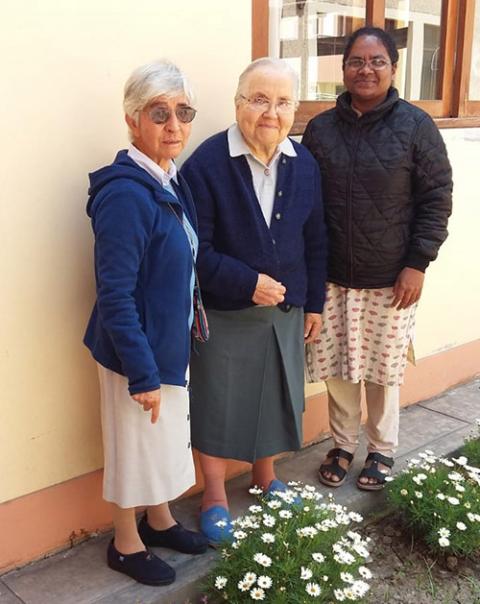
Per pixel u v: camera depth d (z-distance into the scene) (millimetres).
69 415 2209
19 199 1968
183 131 1836
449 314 3729
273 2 2666
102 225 1735
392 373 2535
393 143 2287
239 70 2432
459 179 3547
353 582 1973
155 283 1826
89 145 2074
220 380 2283
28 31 1890
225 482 2719
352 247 2398
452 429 3291
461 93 3541
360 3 3045
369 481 2668
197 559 2217
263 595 1880
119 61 2094
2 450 2084
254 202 2150
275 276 2207
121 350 1740
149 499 1987
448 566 2422
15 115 1912
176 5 2197
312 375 2656
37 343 2092
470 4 3439
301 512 2217
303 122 2844
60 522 2250
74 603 2008
